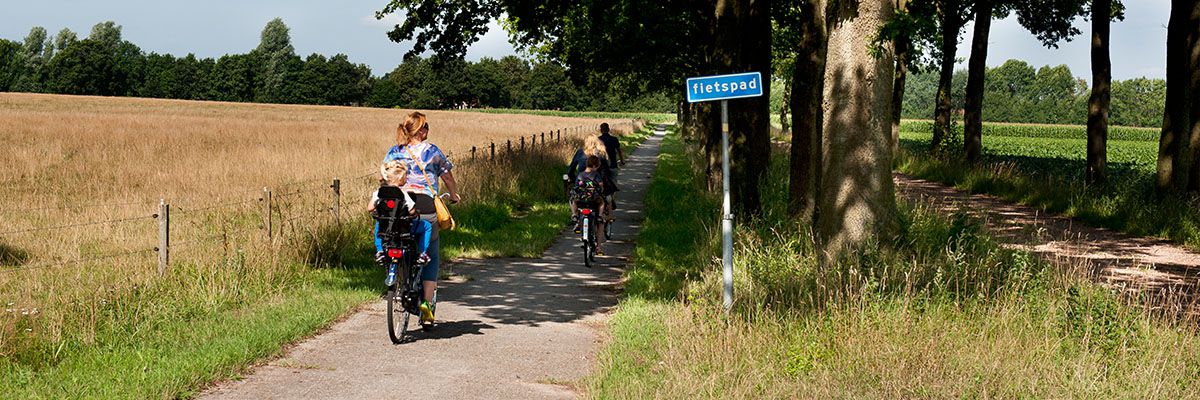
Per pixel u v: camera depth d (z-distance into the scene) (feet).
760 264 28.84
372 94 603.26
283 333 23.65
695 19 77.00
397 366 21.48
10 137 102.89
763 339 21.16
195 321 24.93
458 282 34.19
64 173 68.74
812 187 43.42
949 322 21.84
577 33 100.99
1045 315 22.59
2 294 26.89
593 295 32.30
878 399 17.76
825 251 28.43
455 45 73.67
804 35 43.37
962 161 94.53
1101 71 70.33
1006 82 632.79
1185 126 54.60
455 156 91.81
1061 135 367.04
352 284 32.04
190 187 60.54
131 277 28.07
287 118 249.75
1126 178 66.80
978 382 18.38
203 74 571.69
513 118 330.34
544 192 66.59
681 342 21.76
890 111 30.07
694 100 23.66
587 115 551.18
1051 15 109.40
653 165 113.19
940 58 109.09
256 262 31.22
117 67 546.26
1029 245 38.81
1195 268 38.47
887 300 23.27
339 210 41.98
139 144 96.48
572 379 20.56
